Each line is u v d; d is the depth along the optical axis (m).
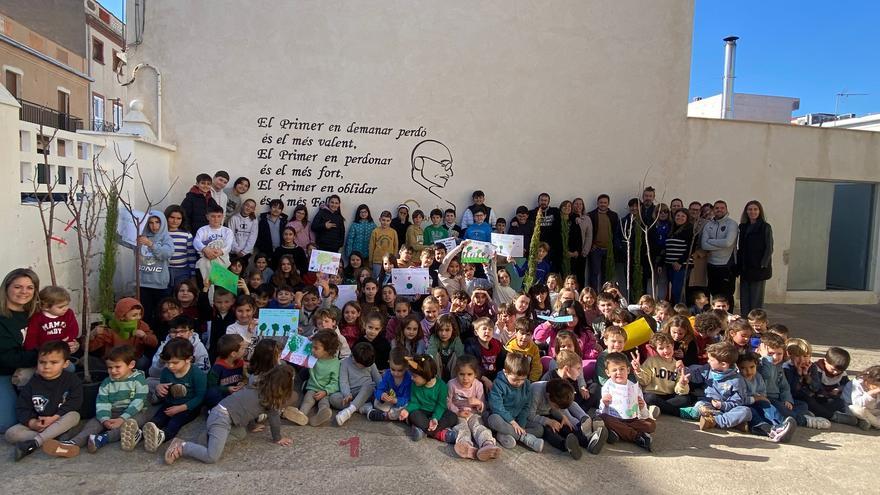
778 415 4.66
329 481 3.55
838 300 11.38
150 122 8.16
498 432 4.22
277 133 8.51
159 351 4.75
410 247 8.43
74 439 3.84
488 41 9.09
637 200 9.06
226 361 4.64
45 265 5.41
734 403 4.74
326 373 4.76
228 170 8.41
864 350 7.47
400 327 5.36
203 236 6.76
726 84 15.45
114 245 5.10
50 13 24.66
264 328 5.21
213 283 5.88
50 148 5.71
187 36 8.20
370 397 4.82
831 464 4.09
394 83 8.82
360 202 8.84
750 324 5.84
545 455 4.07
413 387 4.43
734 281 8.69
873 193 11.58
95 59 28.36
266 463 3.77
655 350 5.20
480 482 3.61
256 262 7.23
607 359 4.53
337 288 6.41
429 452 4.02
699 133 10.09
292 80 8.52
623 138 9.73
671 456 4.15
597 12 9.47
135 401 4.07
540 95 9.33
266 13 8.38
